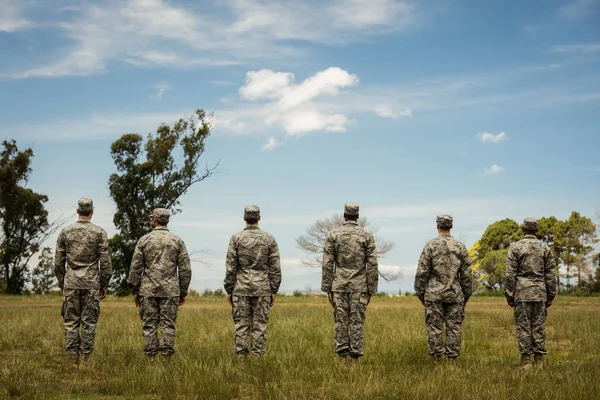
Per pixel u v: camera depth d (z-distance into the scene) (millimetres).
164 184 45031
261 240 9617
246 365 8664
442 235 9773
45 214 45906
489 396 6938
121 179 44406
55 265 9320
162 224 9711
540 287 9633
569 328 14531
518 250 9711
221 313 18938
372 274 9469
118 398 7180
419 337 12297
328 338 12117
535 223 9812
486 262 57844
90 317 9266
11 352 10539
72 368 8953
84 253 9297
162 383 7543
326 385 7527
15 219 45000
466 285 9711
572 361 10203
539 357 9672
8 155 45656
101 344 11102
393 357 10234
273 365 8703
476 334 13445
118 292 43469
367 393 7078
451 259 9617
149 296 9430
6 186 44375
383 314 18547
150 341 9422
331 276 9508
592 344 11945
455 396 6922
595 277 56500
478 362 9719
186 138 46031
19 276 45531
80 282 9211
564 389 7102
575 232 59438
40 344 11375
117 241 43688
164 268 9477
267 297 9602
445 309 9734
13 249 45000
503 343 12359
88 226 9398
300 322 15203
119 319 15812
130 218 44875
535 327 9688
